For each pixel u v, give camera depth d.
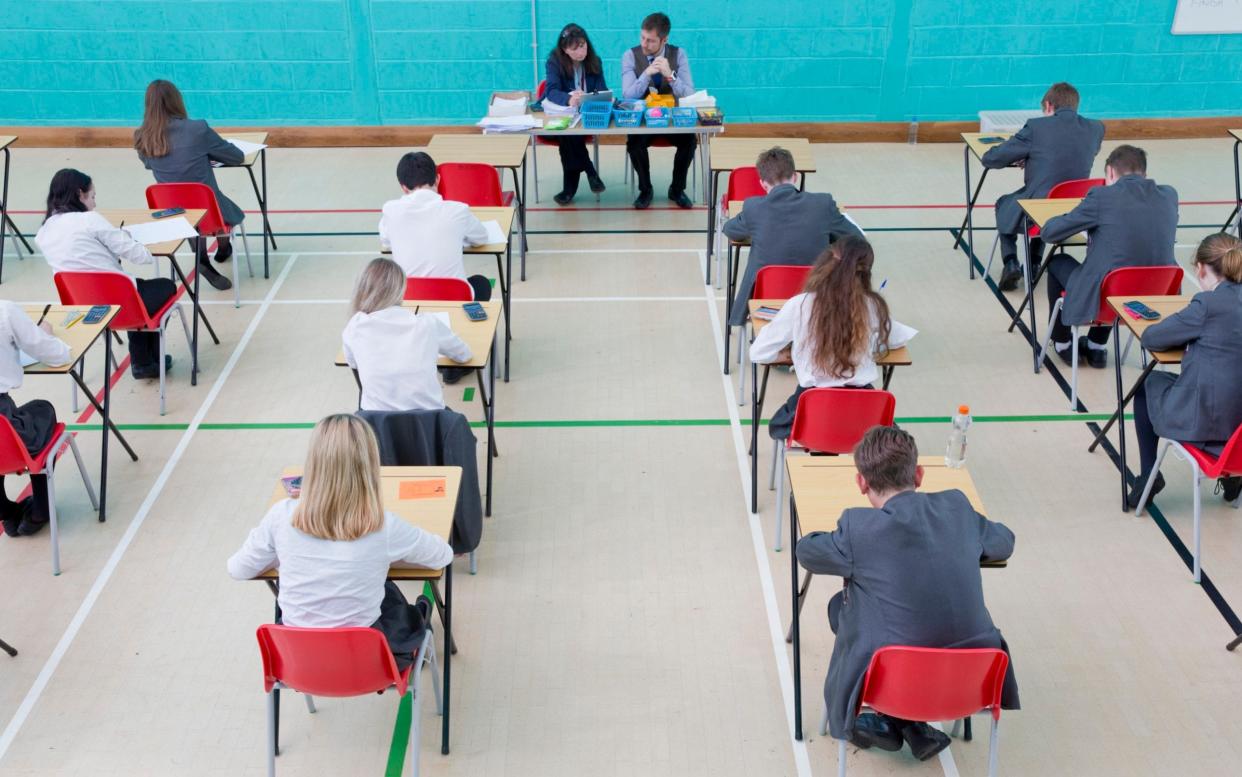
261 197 6.49
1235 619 3.77
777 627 3.76
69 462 4.67
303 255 6.66
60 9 7.86
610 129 6.46
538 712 3.41
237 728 3.36
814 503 3.29
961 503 2.82
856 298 3.75
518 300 6.09
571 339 5.67
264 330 5.77
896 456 2.81
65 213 4.75
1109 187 4.78
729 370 5.35
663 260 6.59
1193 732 3.32
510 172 8.02
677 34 8.05
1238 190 6.61
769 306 4.39
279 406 5.08
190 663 3.61
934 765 3.22
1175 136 8.43
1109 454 4.71
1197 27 8.02
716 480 4.55
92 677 3.55
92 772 3.20
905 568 2.74
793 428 3.85
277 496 3.24
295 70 8.16
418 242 4.70
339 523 2.74
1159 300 4.41
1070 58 8.17
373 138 8.41
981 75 8.25
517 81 8.23
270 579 3.03
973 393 5.16
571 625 3.77
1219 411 3.83
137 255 4.86
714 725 3.37
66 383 5.26
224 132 8.35
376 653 2.79
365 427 2.79
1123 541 4.16
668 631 3.74
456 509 3.56
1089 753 3.25
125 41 8.00
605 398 5.14
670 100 6.75
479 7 7.93
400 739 3.32
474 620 3.79
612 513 4.34
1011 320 5.86
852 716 2.86
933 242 6.80
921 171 7.94
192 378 5.25
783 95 8.32
